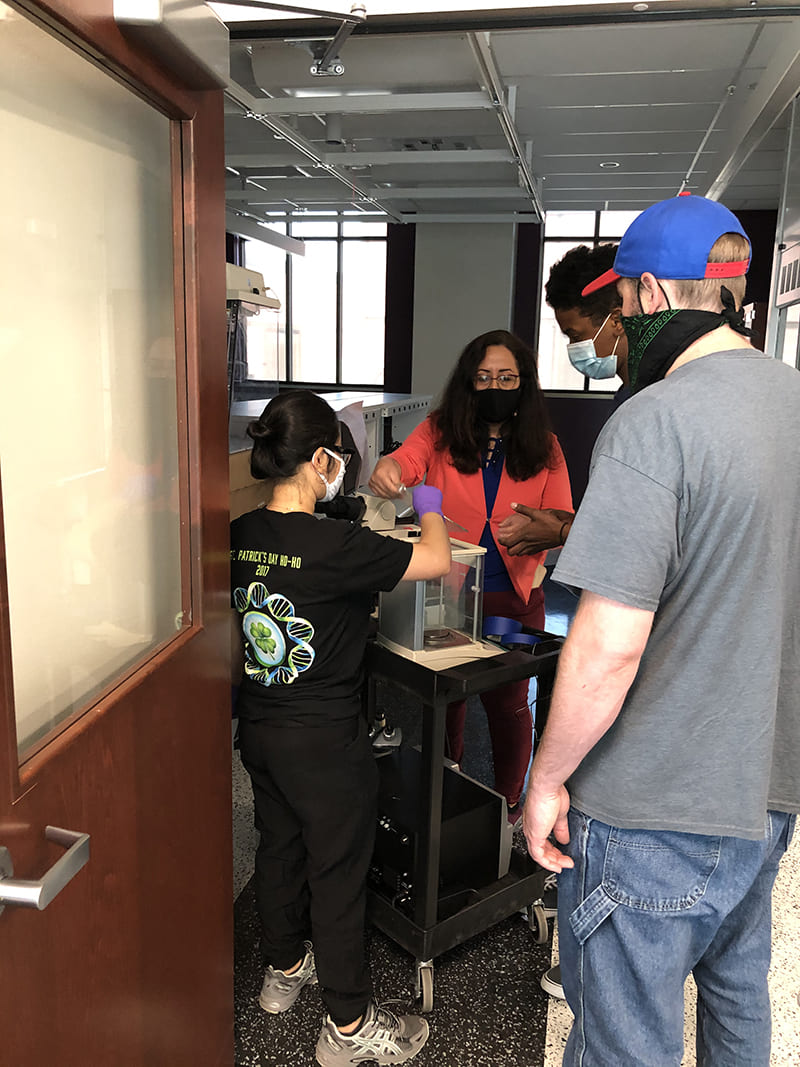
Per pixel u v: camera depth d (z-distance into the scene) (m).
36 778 0.80
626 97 3.92
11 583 0.84
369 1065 1.55
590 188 6.05
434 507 1.68
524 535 1.92
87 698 0.99
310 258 8.34
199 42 1.01
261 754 1.56
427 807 1.58
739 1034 1.17
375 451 4.60
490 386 2.07
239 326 3.31
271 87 3.25
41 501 0.88
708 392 0.93
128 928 1.06
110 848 0.99
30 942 0.81
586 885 1.06
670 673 0.97
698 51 3.33
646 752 0.99
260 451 1.53
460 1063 1.57
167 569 1.21
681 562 0.94
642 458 0.92
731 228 1.01
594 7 1.55
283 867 1.63
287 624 1.49
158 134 1.08
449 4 1.55
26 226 0.83
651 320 1.04
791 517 0.96
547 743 1.03
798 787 1.04
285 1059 1.58
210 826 1.36
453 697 1.54
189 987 1.29
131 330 1.06
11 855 0.75
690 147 4.79
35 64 0.81
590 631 0.94
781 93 3.03
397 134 3.87
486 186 5.10
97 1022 0.98
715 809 0.97
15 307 0.82
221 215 1.25
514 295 7.60
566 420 7.70
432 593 1.63
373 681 1.95
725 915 1.03
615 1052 1.06
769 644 0.94
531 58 3.47
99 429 1.00
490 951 1.88
